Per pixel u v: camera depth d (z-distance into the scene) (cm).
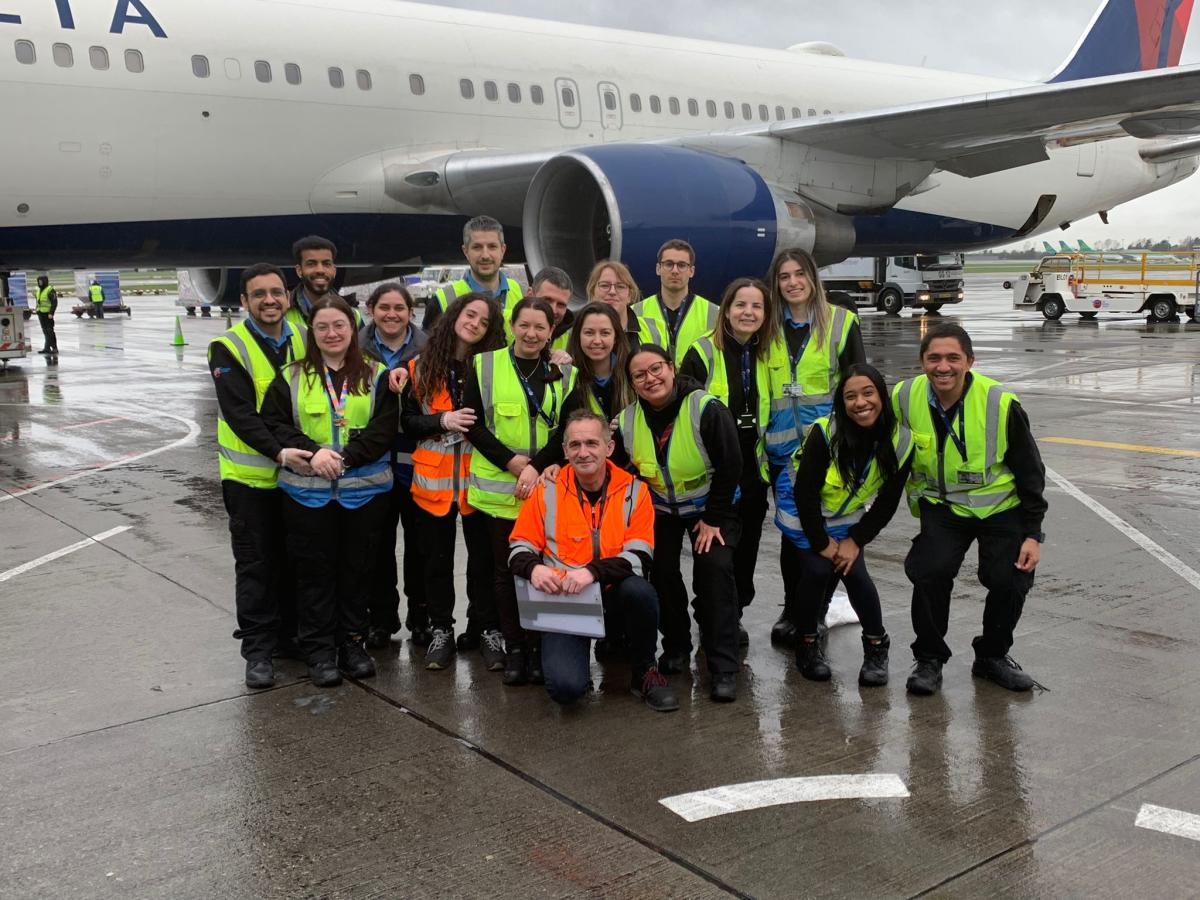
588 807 321
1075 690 407
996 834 302
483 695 416
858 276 3048
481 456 435
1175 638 462
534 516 409
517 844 299
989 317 3005
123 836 305
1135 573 560
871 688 418
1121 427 1034
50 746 366
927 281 3058
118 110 1104
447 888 277
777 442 463
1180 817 310
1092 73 2048
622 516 407
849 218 1359
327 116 1240
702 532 416
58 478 829
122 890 277
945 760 350
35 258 1157
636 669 411
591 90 1449
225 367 429
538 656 430
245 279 436
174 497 759
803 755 356
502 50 1390
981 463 403
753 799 325
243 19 1198
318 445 424
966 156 1348
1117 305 2609
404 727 384
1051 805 318
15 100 1047
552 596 394
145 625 492
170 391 1418
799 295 455
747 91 1617
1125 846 294
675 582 438
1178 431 1009
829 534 431
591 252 1205
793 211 1189
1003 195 1812
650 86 1510
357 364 429
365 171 1281
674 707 398
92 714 394
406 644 484
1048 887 275
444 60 1333
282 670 446
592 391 441
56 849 298
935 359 400
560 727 383
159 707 401
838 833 304
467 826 310
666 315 516
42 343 2502
